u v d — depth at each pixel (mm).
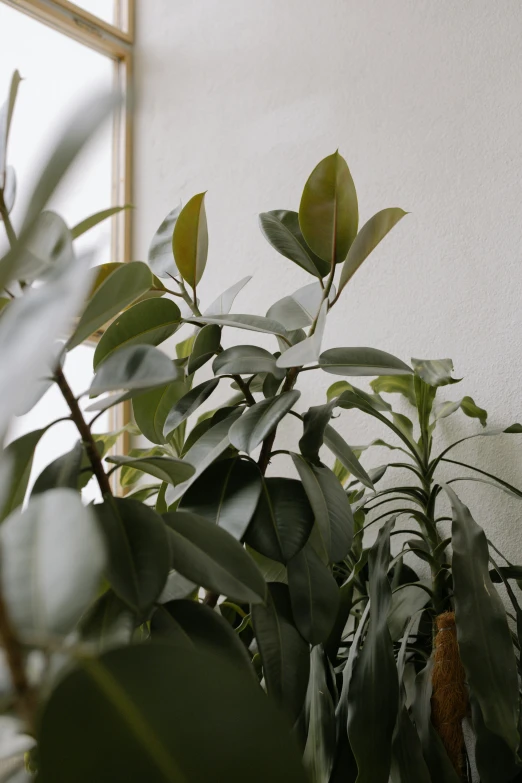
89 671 393
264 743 398
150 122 2609
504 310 1715
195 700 401
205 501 984
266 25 2350
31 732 394
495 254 1753
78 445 783
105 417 2498
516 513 1608
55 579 372
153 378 695
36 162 286
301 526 989
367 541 1801
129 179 2623
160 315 1106
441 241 1845
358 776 991
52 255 626
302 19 2256
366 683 1075
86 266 324
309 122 2176
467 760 1246
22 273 536
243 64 2389
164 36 2639
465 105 1864
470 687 1094
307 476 1024
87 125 278
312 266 1172
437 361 1422
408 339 1852
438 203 1867
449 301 1806
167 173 2521
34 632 353
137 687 396
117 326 1075
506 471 1641
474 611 1061
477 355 1735
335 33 2166
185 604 795
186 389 1301
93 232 2566
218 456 1028
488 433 1479
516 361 1675
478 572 1109
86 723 384
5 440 337
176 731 394
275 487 1040
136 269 783
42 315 306
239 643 761
